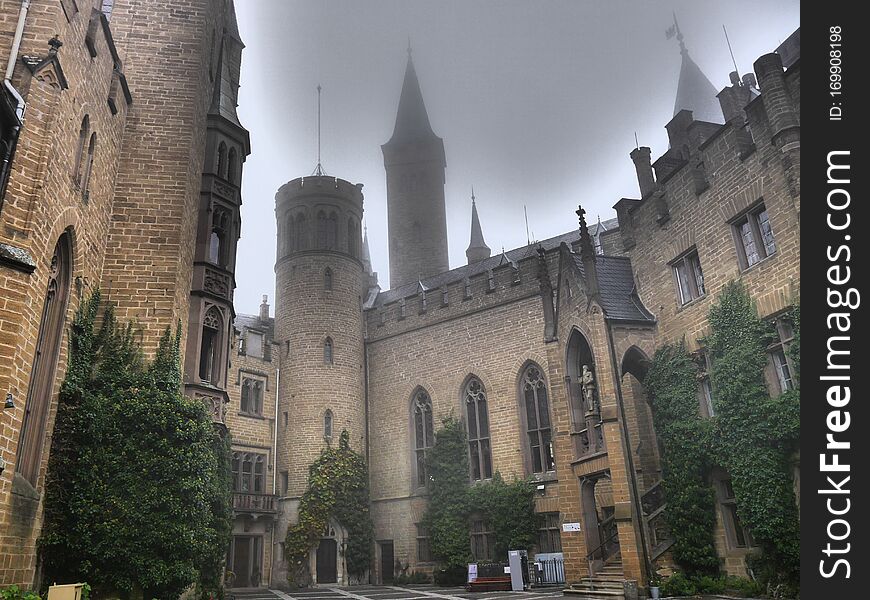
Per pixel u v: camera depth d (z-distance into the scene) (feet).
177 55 62.69
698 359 64.49
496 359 105.81
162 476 45.75
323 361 117.39
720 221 63.21
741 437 55.21
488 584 86.69
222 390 62.03
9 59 38.17
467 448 105.50
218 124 71.41
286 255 127.34
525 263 106.63
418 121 198.49
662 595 56.65
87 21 46.37
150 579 43.29
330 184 130.41
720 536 58.80
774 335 55.06
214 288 64.80
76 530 42.37
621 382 67.36
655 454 74.13
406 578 104.78
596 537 69.46
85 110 46.68
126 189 56.65
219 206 68.80
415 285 140.97
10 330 33.94
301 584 103.40
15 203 36.24
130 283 53.57
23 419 38.93
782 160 54.60
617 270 78.59
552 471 95.91
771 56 56.70
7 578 36.45
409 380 116.26
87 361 47.85
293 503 108.68
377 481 115.03
